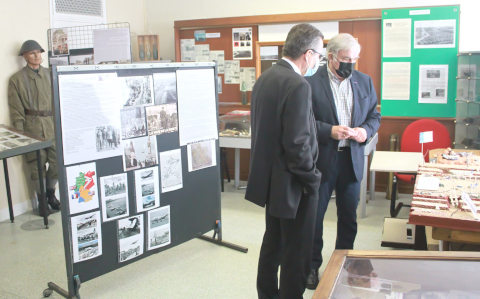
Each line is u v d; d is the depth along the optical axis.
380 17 4.53
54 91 2.38
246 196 2.16
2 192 4.27
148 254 2.99
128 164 2.77
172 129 3.00
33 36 4.45
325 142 2.52
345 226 2.71
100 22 5.21
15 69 4.31
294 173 2.00
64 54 4.48
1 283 2.96
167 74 2.92
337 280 1.24
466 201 2.01
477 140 3.91
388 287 1.21
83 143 2.53
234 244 3.45
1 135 3.79
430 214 1.97
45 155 4.42
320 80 2.61
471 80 3.97
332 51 2.53
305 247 2.11
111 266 2.78
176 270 3.07
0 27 4.14
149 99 2.83
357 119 2.62
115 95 2.65
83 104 2.50
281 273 2.18
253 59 5.20
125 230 2.82
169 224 3.08
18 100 4.23
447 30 4.31
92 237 2.65
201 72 3.15
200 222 3.32
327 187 2.60
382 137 4.74
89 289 2.83
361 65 4.73
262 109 2.07
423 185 2.40
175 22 5.40
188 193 3.19
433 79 4.43
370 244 3.38
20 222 4.21
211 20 5.22
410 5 4.50
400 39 4.46
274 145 2.05
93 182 2.61
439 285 1.21
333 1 4.80
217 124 3.33
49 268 3.18
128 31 4.00
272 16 4.92
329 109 2.58
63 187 2.48
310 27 2.11
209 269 3.08
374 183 4.60
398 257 1.38
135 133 2.78
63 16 4.74
